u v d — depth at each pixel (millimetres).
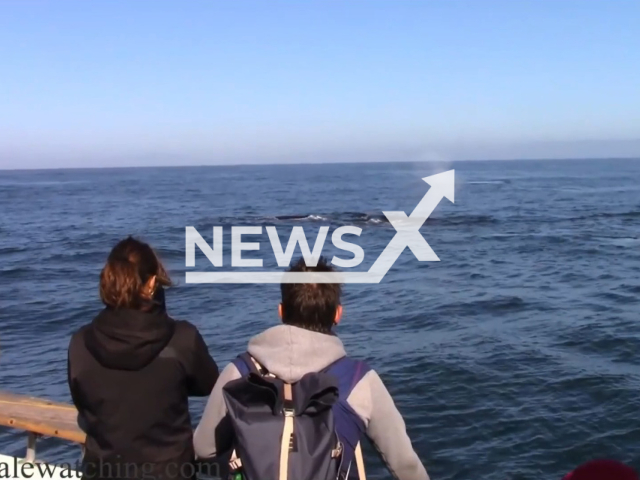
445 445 7961
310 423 2264
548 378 10195
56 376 11328
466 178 120688
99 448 2604
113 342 2570
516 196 65250
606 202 54875
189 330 2691
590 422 8422
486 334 13297
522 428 8328
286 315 2521
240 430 2277
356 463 2412
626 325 13703
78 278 22734
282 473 2199
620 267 22594
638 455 7566
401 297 17750
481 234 33594
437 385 10055
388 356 11797
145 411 2586
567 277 20672
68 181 139125
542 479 7137
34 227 41594
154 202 64562
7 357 12719
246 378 2344
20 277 23172
